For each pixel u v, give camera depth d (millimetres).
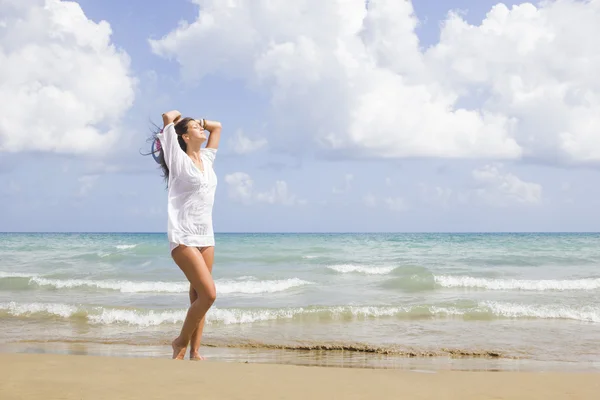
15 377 3004
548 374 3527
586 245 30094
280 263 20078
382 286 13336
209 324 7938
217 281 14398
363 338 6738
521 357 5594
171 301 10734
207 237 3980
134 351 5812
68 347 6105
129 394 2631
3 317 8578
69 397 2541
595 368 4973
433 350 5926
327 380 3154
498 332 7203
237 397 2641
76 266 18906
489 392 2965
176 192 3902
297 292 12227
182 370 3299
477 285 13422
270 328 7570
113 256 21703
